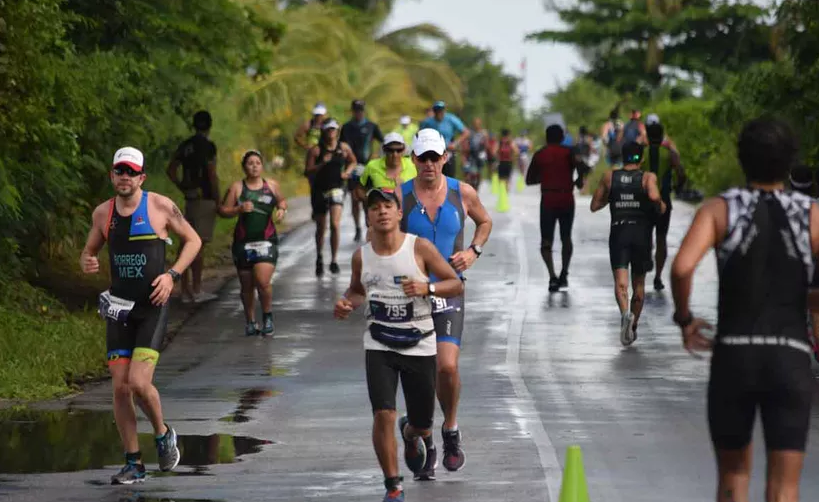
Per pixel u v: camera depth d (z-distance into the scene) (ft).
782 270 42.14
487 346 100.73
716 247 42.78
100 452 65.62
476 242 64.69
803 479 59.36
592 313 117.29
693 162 252.21
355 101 154.10
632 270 101.40
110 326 60.54
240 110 299.99
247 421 73.41
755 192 42.75
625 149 101.40
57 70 106.11
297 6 403.34
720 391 42.45
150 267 60.29
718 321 42.78
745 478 43.06
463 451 65.67
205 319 115.55
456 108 458.91
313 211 144.25
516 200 267.18
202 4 134.62
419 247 54.49
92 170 122.93
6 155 100.73
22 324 98.12
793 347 42.01
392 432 54.13
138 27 127.44
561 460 63.46
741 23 456.04
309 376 88.53
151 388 59.72
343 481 59.26
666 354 96.99
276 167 316.19
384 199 54.13
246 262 105.91
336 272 145.07
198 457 64.44
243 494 56.85
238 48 141.79
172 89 131.44
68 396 82.28
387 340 54.60
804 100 131.85
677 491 57.26
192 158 123.24
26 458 64.28
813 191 93.86
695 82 464.65
